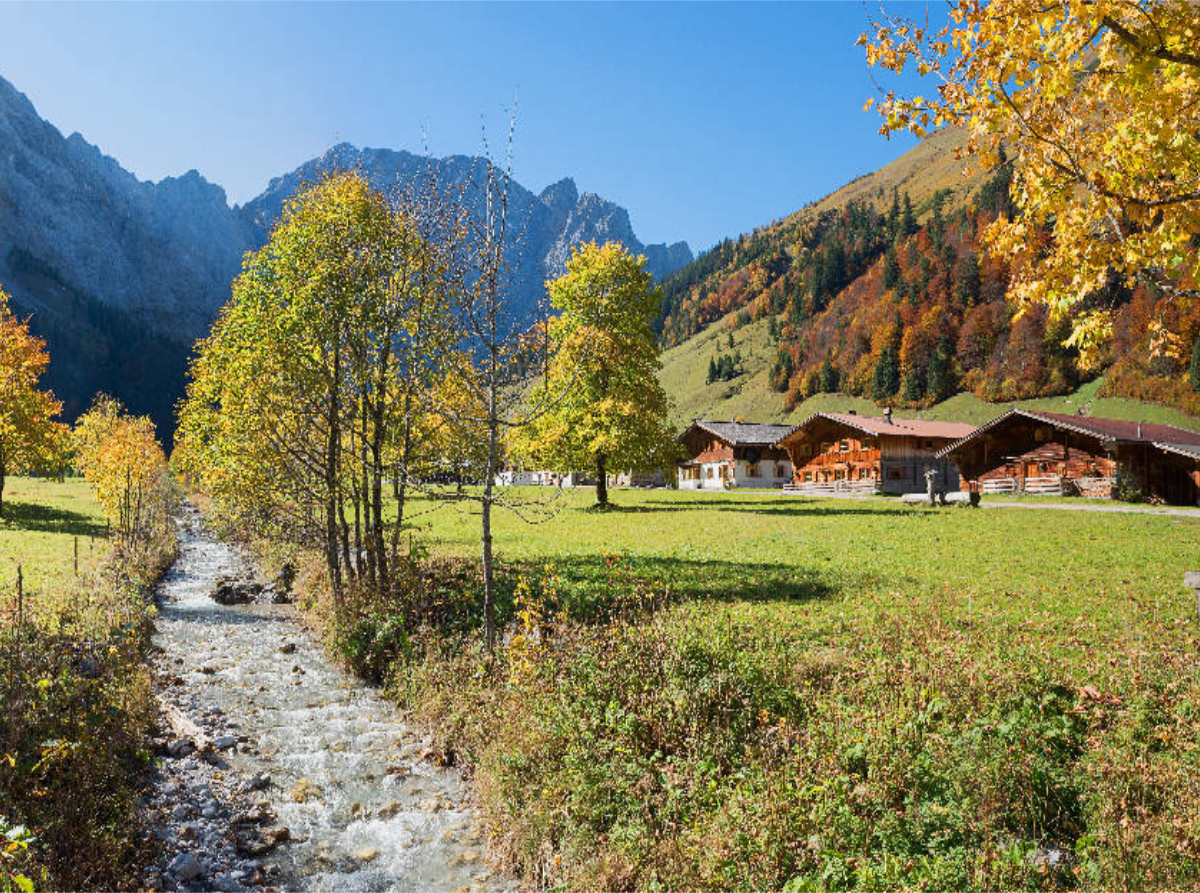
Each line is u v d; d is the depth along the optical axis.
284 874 8.16
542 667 10.79
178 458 61.03
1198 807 6.43
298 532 22.41
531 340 12.91
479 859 8.51
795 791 7.21
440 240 12.95
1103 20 6.41
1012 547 26.39
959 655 10.66
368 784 10.38
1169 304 7.20
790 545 28.30
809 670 10.63
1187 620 13.72
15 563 24.14
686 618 12.62
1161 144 6.73
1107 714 8.58
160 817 9.05
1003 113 7.26
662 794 7.91
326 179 17.62
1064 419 56.47
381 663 15.16
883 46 7.77
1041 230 7.75
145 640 17.02
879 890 5.95
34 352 43.59
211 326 19.19
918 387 156.88
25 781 8.02
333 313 17.08
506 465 16.70
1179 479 50.69
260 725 12.56
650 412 48.72
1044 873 6.07
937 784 7.26
